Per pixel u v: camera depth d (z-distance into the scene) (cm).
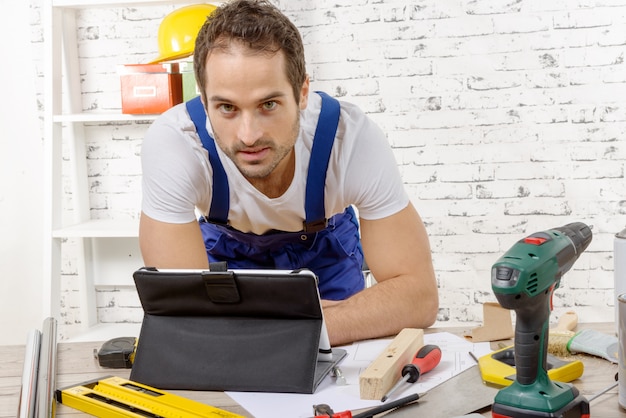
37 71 319
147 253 169
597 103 304
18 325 332
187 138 166
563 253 106
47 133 291
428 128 311
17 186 325
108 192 326
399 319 155
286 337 124
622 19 299
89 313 327
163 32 284
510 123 308
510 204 312
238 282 124
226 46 129
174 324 130
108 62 318
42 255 328
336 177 171
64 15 309
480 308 317
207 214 179
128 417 110
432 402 114
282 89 132
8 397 124
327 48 310
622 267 132
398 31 307
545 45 302
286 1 308
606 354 127
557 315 316
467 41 305
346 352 139
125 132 322
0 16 316
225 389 122
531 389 104
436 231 316
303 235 191
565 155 307
